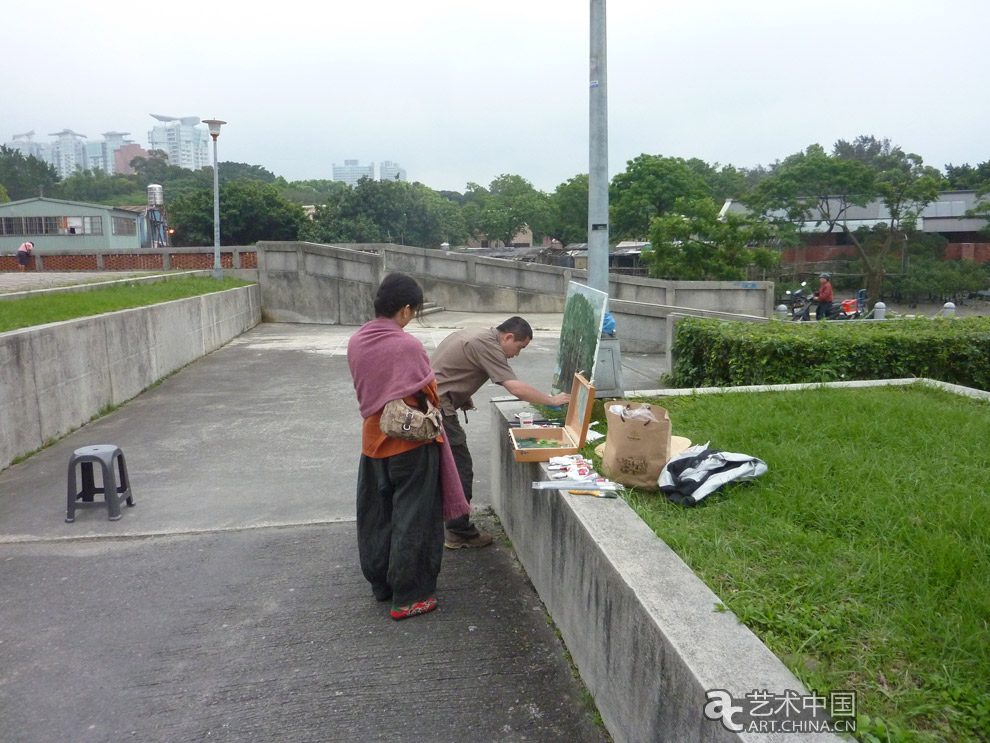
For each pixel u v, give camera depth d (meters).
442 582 4.26
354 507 5.54
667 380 10.23
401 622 3.80
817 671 2.08
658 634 2.30
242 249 21.64
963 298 36.41
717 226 28.23
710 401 5.45
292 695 3.20
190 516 5.40
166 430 8.01
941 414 4.77
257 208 43.97
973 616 2.29
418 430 3.52
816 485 3.48
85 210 39.91
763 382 7.22
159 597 4.14
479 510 5.43
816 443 4.16
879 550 2.79
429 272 21.05
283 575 4.41
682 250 28.47
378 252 21.11
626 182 45.34
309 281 20.16
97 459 5.30
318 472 6.42
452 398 4.45
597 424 5.03
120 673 3.39
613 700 2.77
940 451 4.01
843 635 2.30
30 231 39.78
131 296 12.76
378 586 4.00
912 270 36.00
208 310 13.96
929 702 1.98
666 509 3.37
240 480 6.22
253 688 3.25
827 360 7.14
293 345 15.06
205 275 20.05
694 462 3.59
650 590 2.52
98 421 8.51
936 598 2.46
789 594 2.54
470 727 2.95
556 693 3.16
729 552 2.86
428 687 3.23
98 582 4.34
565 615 3.46
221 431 7.93
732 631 2.27
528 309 20.83
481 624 3.76
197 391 10.21
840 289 36.38
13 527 5.22
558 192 58.50
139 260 22.78
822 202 37.72
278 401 9.45
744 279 29.33
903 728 1.86
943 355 7.12
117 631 3.78
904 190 35.25
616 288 20.47
